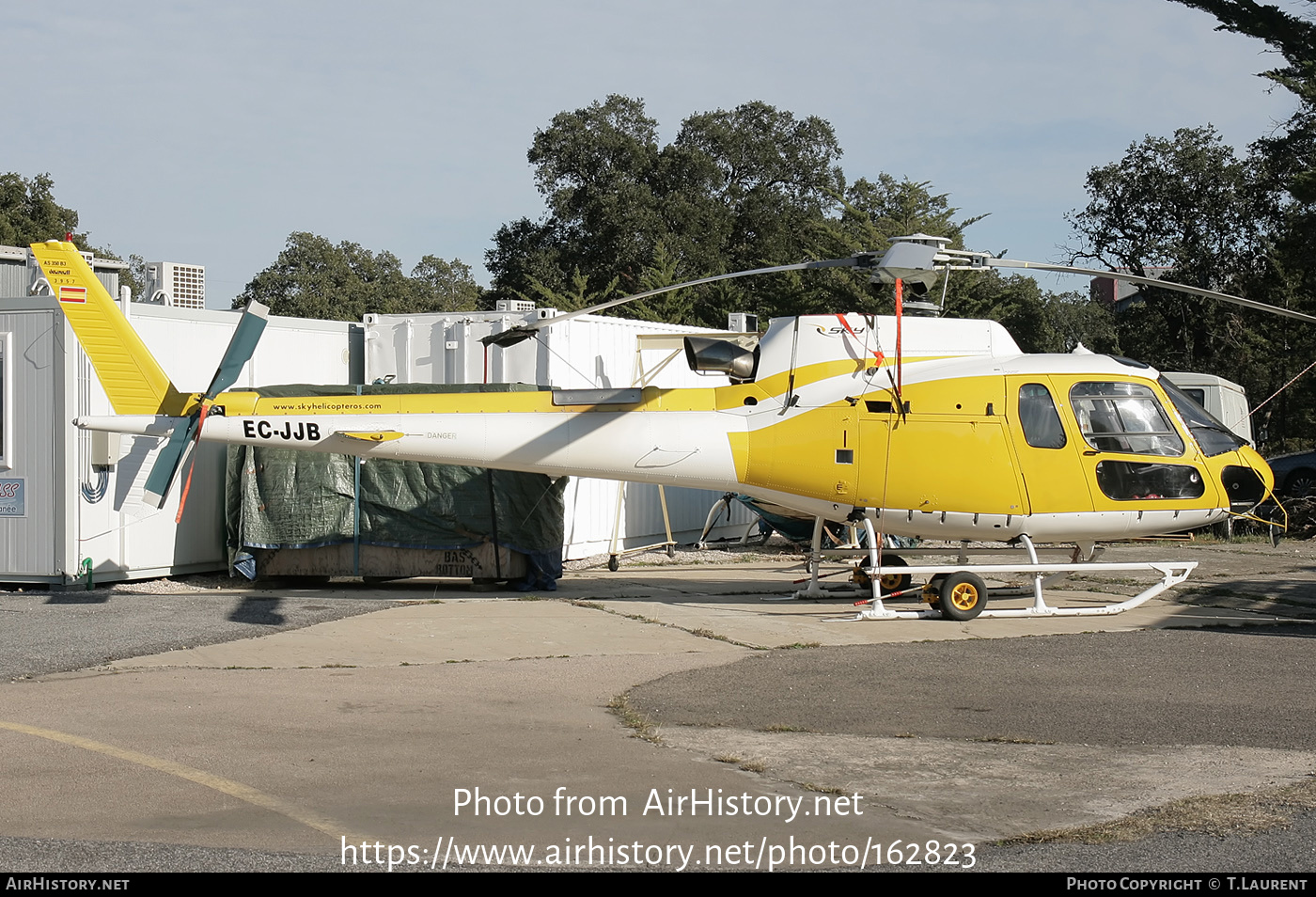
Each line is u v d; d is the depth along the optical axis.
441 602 12.16
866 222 41.03
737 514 20.33
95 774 5.91
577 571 15.72
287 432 11.49
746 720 7.14
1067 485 11.38
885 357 11.76
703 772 6.02
